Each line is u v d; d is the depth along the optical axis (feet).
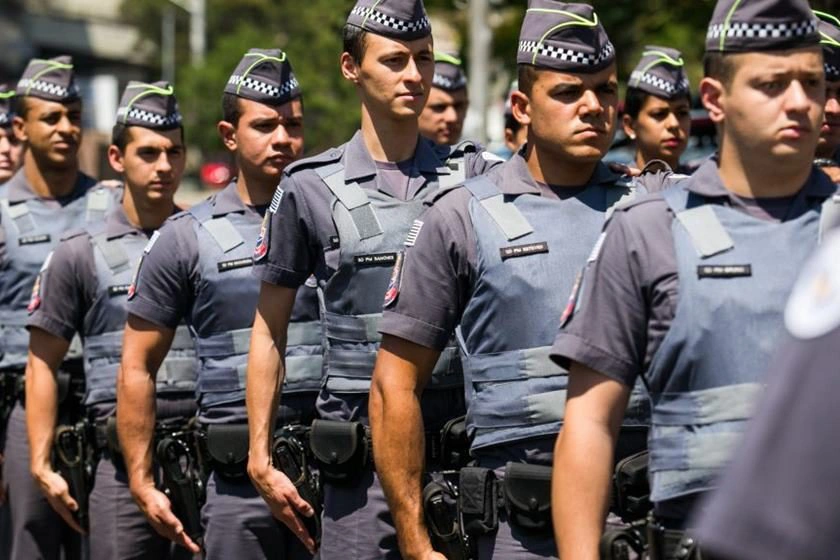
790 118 15.42
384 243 23.80
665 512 16.47
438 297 20.84
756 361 15.90
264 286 24.79
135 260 31.09
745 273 16.01
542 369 20.12
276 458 25.12
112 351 30.99
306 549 26.86
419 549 21.35
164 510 28.27
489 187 20.85
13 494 33.96
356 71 24.36
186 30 219.41
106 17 237.66
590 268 16.80
